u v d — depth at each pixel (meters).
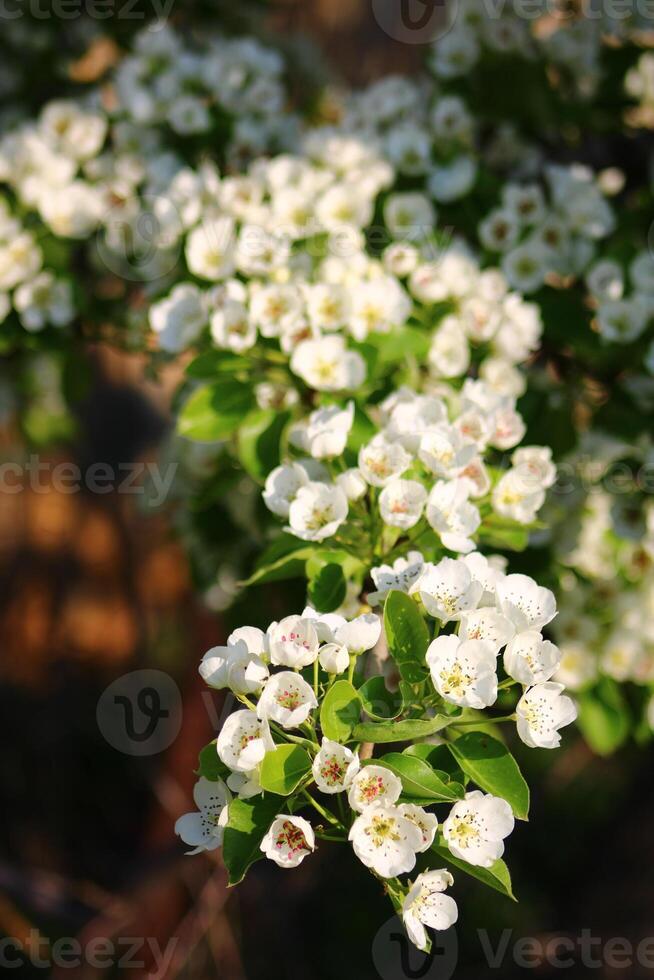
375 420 1.03
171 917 1.74
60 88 1.67
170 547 2.17
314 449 0.94
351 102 1.43
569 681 1.19
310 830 0.79
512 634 0.83
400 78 1.34
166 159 1.30
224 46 1.40
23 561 2.57
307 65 1.76
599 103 1.43
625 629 1.20
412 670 0.83
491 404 1.02
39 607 2.56
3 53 1.65
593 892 2.13
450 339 1.10
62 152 1.32
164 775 1.93
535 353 1.25
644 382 1.20
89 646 2.51
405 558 0.93
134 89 1.33
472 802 0.81
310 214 1.17
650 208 1.36
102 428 2.52
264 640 0.83
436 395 1.08
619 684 1.24
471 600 0.84
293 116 1.42
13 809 2.30
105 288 1.30
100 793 2.32
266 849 0.80
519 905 2.10
